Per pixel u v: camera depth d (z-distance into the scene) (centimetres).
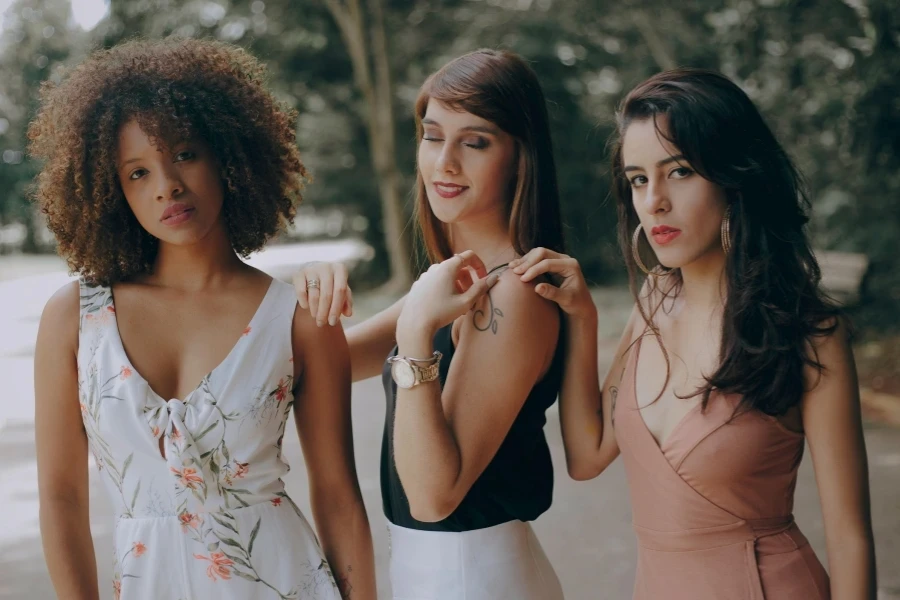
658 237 169
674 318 181
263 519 165
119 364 162
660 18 1377
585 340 184
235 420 163
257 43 1582
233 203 175
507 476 179
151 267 175
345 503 180
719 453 163
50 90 174
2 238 2634
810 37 927
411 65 1688
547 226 186
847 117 876
